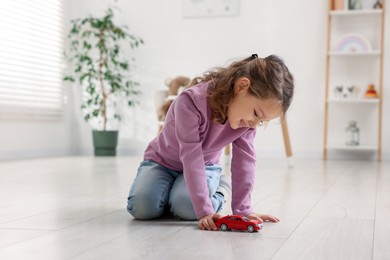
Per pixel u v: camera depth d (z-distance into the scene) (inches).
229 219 51.1
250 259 39.9
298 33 188.5
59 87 200.2
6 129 173.0
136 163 154.7
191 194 52.8
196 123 52.8
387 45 179.9
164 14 200.5
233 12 193.6
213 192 58.4
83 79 191.6
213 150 57.9
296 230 51.9
